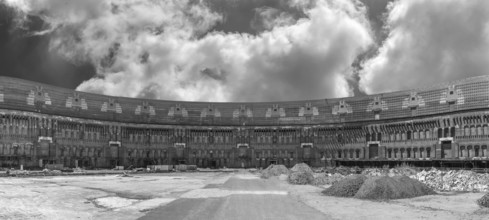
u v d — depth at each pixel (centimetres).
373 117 13650
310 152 15175
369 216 3375
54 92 13025
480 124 10088
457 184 5534
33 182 6938
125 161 14738
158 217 3331
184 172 12250
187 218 3278
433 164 10631
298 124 15525
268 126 15912
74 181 7350
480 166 9694
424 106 12019
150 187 6147
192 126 16025
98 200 4478
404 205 4009
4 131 11438
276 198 4597
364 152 13725
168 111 16000
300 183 6725
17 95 11881
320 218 3281
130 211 3669
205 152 16050
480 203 3978
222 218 3278
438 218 3284
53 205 4075
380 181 4669
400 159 11788
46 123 12494
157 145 15550
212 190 5559
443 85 11456
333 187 5012
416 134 12075
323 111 15162
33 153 12050
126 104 15188
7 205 4028
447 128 10981
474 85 10500
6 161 11438
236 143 16100
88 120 13838
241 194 5016
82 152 13575
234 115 16288
